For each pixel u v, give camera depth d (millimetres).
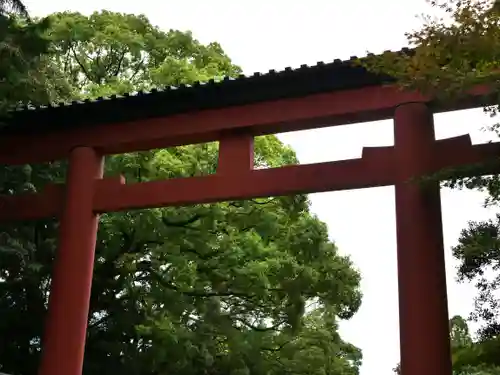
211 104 13234
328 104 12359
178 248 16625
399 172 11258
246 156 12711
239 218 17125
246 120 12898
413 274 10406
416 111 11562
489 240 8172
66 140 14172
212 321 17328
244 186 12391
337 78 12188
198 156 17156
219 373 17609
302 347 19547
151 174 16438
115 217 16516
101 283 16547
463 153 11000
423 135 11344
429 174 10250
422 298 10227
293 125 12664
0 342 16078
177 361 16328
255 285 17156
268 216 17062
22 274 16141
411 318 10172
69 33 20062
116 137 13844
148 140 13609
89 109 13852
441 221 10773
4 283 16234
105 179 13406
